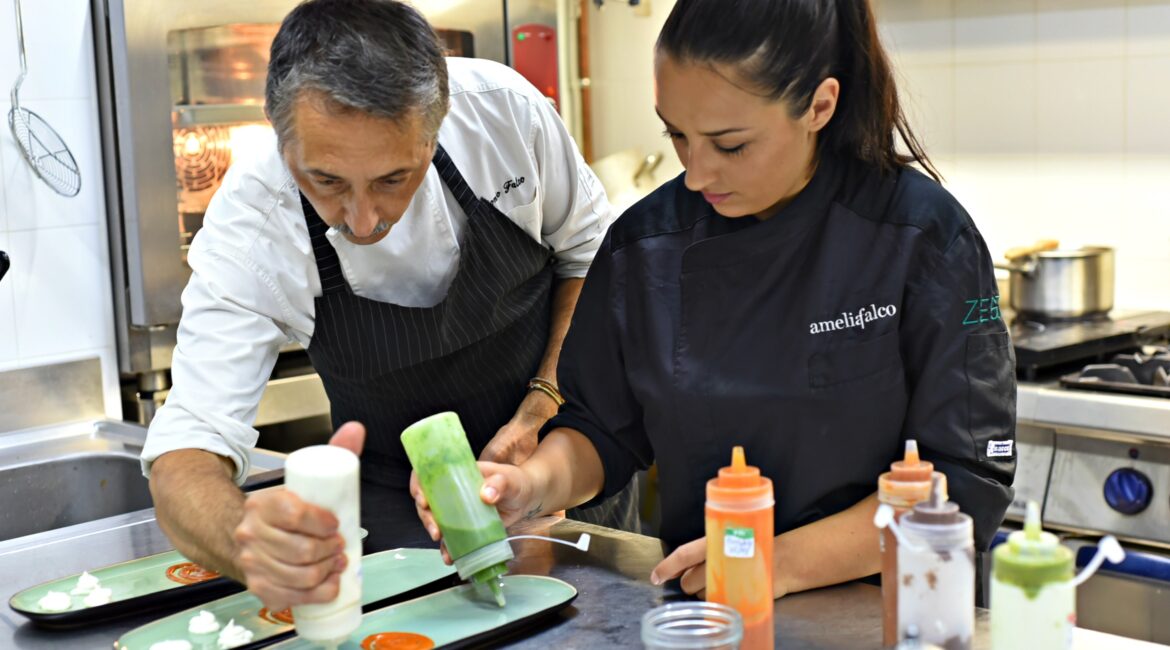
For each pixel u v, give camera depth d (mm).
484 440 1918
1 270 2041
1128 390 2346
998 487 1321
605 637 1259
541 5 2910
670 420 1439
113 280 2559
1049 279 2725
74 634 1347
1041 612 994
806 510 1414
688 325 1424
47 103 2426
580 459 1523
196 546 1332
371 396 1849
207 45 2471
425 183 1685
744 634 1160
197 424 1496
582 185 1907
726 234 1413
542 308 1936
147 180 2443
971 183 3080
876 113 1341
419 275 1742
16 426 2426
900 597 1088
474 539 1302
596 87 3590
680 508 1484
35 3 2393
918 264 1329
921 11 3090
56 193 2457
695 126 1248
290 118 1312
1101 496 2369
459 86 1736
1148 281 2852
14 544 1642
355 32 1301
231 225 1596
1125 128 2826
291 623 1320
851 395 1351
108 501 2334
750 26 1197
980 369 1314
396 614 1317
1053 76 2910
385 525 1671
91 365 2521
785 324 1377
